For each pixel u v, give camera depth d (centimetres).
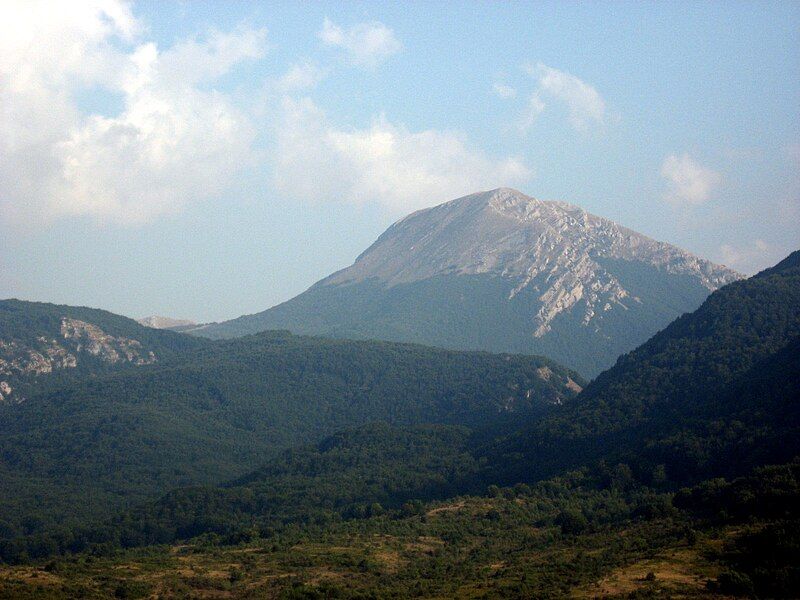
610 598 14362
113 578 18238
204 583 18188
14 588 16888
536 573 16925
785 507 17438
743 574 14600
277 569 19112
